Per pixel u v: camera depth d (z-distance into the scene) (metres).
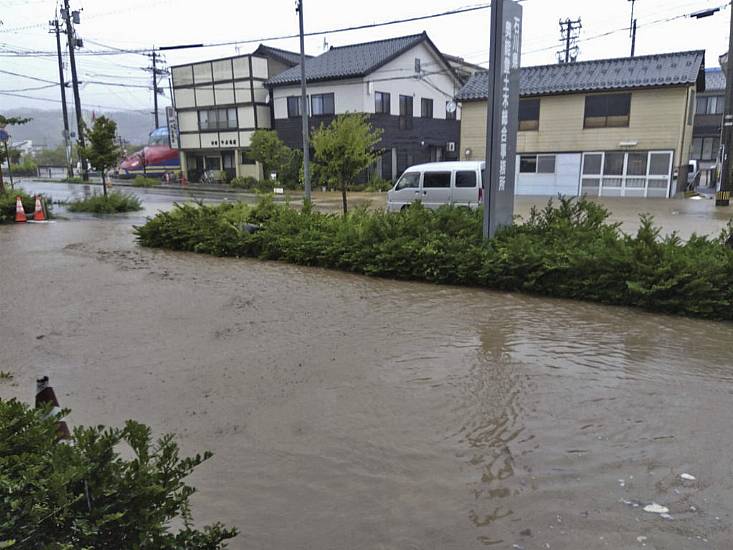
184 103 38.72
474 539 2.97
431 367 5.36
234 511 3.25
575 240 8.84
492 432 4.12
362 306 7.64
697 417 4.28
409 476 3.58
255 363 5.54
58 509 1.94
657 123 25.02
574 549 2.88
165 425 4.31
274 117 35.06
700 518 3.11
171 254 12.22
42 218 18.61
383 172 33.03
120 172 45.06
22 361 5.69
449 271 8.95
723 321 6.81
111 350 5.97
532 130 27.75
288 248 11.09
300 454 3.87
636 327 6.58
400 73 32.84
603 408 4.46
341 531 3.06
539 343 6.02
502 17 8.80
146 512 2.14
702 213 19.08
